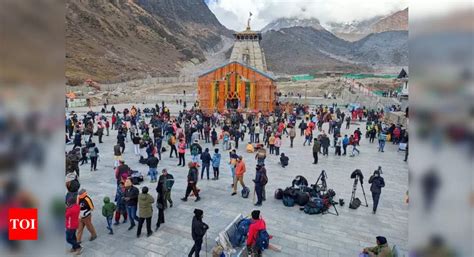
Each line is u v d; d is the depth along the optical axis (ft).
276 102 168.45
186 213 41.81
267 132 85.81
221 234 32.01
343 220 40.57
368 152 81.61
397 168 66.08
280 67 629.92
